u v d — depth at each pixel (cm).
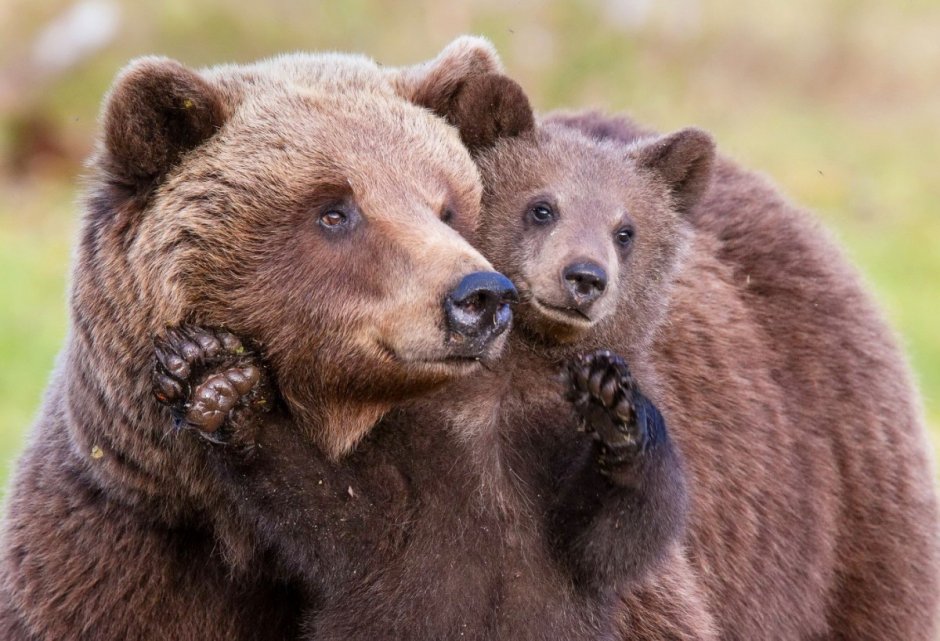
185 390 893
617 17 3994
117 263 952
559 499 1000
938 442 2188
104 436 965
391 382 935
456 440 991
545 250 1077
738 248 1351
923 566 1367
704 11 4747
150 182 959
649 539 972
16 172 3588
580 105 3712
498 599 984
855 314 1387
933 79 4766
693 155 1218
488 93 1116
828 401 1330
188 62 3834
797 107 4522
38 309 2655
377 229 941
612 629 1024
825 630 1330
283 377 953
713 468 1196
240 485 924
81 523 995
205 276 941
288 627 1021
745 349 1277
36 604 995
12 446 1967
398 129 997
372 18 3847
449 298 902
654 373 1154
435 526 976
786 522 1257
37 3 3841
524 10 3834
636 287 1149
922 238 3634
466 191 1022
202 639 998
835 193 3891
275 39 3909
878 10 4950
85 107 3681
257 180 949
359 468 966
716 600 1181
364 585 952
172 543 990
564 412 1036
